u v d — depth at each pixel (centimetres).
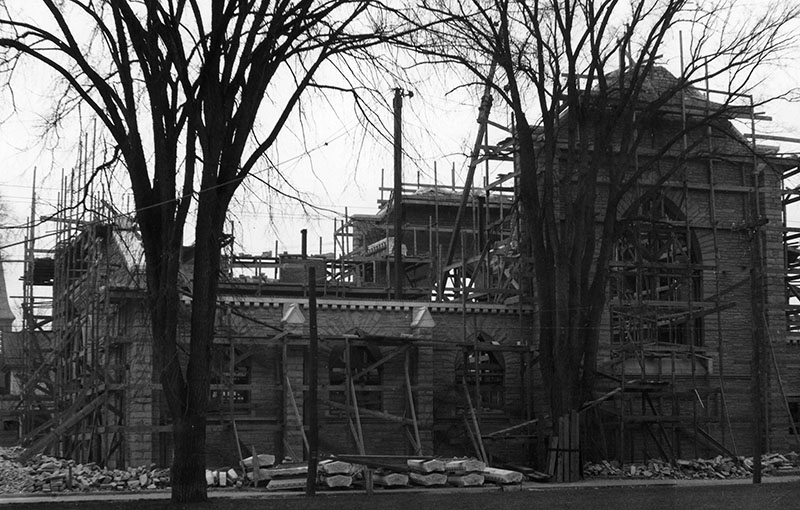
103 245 3659
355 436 3512
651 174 4156
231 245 2467
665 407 4091
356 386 3697
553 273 3644
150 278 2281
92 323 3459
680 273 4094
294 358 3625
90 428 3634
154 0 2180
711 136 3847
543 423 3716
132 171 2270
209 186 2266
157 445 3397
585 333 3600
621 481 3491
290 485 2998
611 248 3772
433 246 5791
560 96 3600
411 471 3150
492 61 3569
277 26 2305
